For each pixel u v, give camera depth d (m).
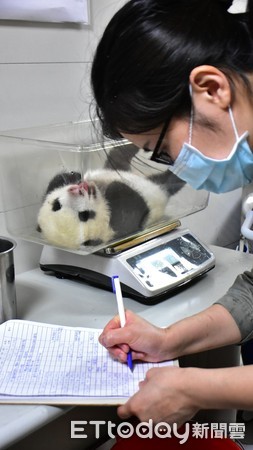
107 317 0.97
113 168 1.01
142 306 1.02
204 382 0.68
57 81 1.19
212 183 0.85
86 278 1.11
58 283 1.15
